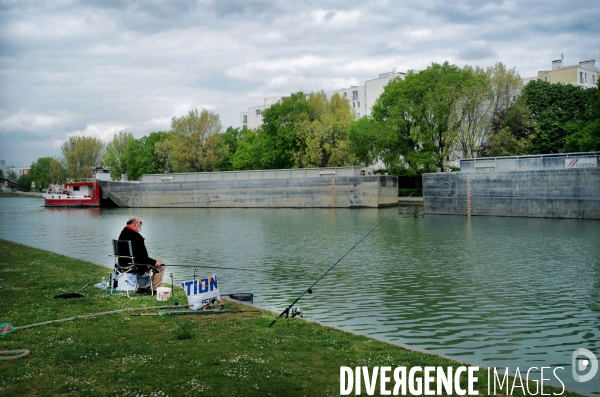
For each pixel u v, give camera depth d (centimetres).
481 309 1414
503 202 4688
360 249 2656
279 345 826
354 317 1323
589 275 1922
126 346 802
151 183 7719
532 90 6481
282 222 4478
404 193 7175
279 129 7281
